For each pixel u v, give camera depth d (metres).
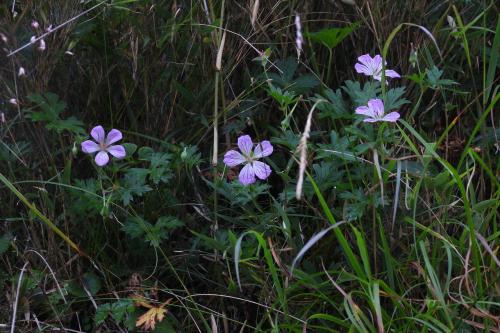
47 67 1.01
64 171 0.99
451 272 0.98
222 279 1.01
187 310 0.98
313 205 1.03
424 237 0.97
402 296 0.93
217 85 1.01
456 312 0.93
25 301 0.99
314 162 1.06
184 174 1.03
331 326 0.98
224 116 1.05
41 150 1.02
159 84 1.06
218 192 1.02
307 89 1.06
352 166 1.03
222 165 1.03
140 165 1.04
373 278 0.95
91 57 1.06
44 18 1.00
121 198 0.97
